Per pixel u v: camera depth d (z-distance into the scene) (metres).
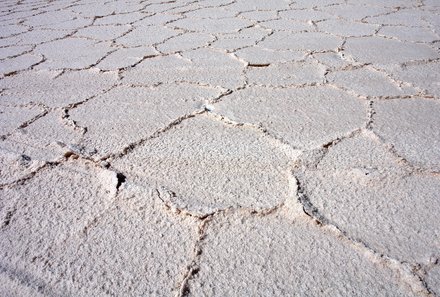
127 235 1.41
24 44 4.36
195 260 1.28
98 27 5.07
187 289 1.18
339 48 3.65
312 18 4.96
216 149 1.95
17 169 1.85
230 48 3.79
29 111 2.51
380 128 2.10
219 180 1.70
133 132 2.16
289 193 1.59
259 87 2.77
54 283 1.22
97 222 1.48
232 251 1.31
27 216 1.53
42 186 1.72
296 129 2.12
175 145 2.01
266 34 4.27
